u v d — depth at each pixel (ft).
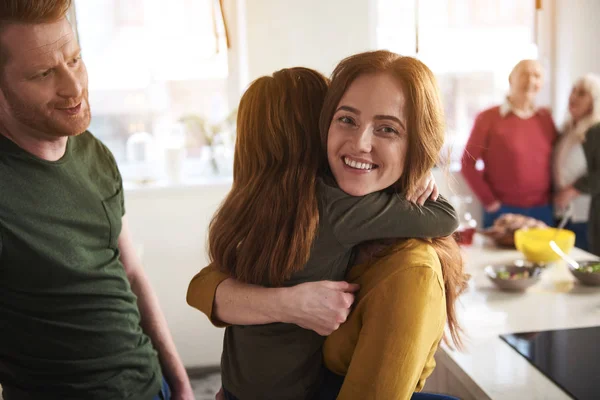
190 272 10.62
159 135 11.02
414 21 11.32
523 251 6.86
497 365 4.39
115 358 4.28
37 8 3.60
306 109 3.42
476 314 5.35
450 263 3.42
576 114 9.89
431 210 3.34
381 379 3.08
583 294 5.76
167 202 10.41
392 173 3.16
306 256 3.29
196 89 10.92
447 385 4.96
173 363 5.22
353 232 3.24
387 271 3.19
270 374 3.51
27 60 3.69
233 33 10.75
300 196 3.28
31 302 3.97
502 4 11.42
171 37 10.69
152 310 5.21
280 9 10.37
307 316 3.23
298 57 10.54
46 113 3.84
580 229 11.27
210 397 9.57
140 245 10.48
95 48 10.59
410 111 3.08
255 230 3.42
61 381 4.13
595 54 11.57
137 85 10.79
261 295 3.37
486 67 11.56
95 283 4.23
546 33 11.58
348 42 10.56
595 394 3.87
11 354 4.09
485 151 10.29
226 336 3.86
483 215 10.95
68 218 4.12
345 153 3.14
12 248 3.83
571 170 9.99
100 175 4.53
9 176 3.89
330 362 3.50
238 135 3.61
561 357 4.41
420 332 3.09
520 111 10.13
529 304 5.55
